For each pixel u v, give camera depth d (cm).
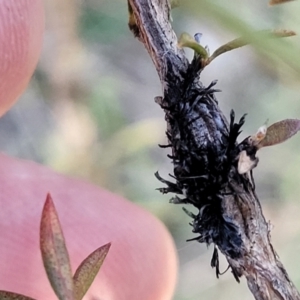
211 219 7
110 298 15
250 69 27
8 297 7
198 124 8
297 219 24
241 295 24
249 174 7
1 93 13
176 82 8
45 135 26
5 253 15
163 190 8
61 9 23
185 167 8
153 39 8
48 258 7
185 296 24
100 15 24
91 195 17
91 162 23
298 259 23
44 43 23
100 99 24
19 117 26
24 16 12
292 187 24
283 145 25
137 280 16
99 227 16
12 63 12
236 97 27
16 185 17
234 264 8
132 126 23
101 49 27
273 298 8
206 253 25
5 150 26
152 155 27
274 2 7
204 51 7
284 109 25
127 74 28
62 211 16
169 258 17
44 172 17
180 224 24
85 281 7
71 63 23
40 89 24
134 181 24
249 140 7
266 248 8
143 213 17
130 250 16
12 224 16
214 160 7
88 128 23
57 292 7
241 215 7
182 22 24
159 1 8
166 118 8
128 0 8
